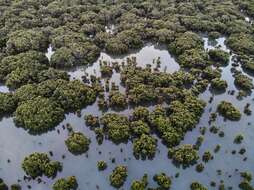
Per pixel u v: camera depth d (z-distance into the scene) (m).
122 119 80.81
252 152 78.06
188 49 104.69
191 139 79.44
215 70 98.56
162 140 78.69
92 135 79.62
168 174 72.25
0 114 83.81
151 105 87.56
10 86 90.44
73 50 100.44
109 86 92.50
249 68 100.75
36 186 68.88
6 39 105.38
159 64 102.19
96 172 71.94
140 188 67.06
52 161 72.75
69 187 67.88
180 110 82.75
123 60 103.38
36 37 105.06
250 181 71.44
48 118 80.31
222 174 72.50
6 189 67.88
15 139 79.00
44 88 87.06
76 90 87.06
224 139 80.31
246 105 89.25
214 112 86.75
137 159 74.94
